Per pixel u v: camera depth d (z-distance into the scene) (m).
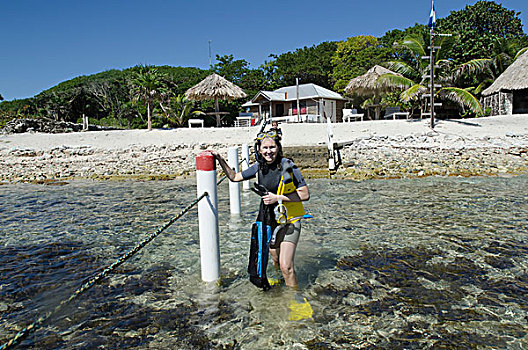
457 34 22.61
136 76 24.41
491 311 3.68
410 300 3.92
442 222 6.79
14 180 14.70
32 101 48.59
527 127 17.86
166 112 35.09
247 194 10.20
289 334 3.36
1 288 4.45
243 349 3.16
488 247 5.43
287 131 20.30
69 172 15.79
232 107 38.78
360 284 4.31
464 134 17.05
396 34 47.16
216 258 4.40
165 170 15.92
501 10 46.44
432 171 12.89
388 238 5.95
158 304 3.95
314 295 4.06
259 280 4.01
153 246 5.86
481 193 9.38
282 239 4.09
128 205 9.28
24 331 2.20
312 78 48.66
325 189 10.73
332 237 6.07
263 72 51.09
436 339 3.23
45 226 7.31
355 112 30.52
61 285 4.52
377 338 3.27
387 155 15.42
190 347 3.20
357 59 42.06
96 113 52.34
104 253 5.63
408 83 22.23
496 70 30.48
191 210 8.48
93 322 3.63
